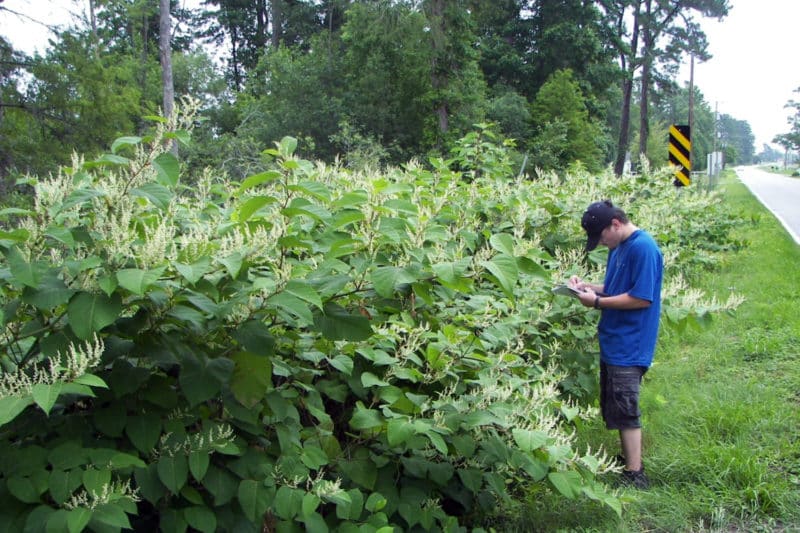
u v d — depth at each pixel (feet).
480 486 10.36
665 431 14.79
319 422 10.58
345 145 76.33
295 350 9.61
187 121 7.93
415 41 83.30
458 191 16.66
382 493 9.86
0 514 6.70
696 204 34.99
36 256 7.19
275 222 8.72
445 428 9.37
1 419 5.54
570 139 103.35
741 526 11.30
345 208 9.52
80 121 42.68
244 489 8.01
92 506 6.48
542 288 14.14
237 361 7.94
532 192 19.10
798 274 30.22
